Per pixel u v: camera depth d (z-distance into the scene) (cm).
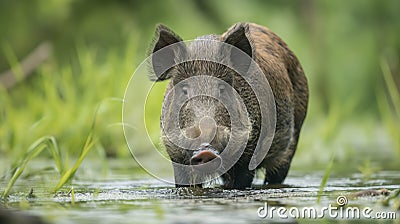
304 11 3966
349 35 4059
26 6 3506
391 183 1497
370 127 3241
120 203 1148
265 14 3700
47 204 1151
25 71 2825
